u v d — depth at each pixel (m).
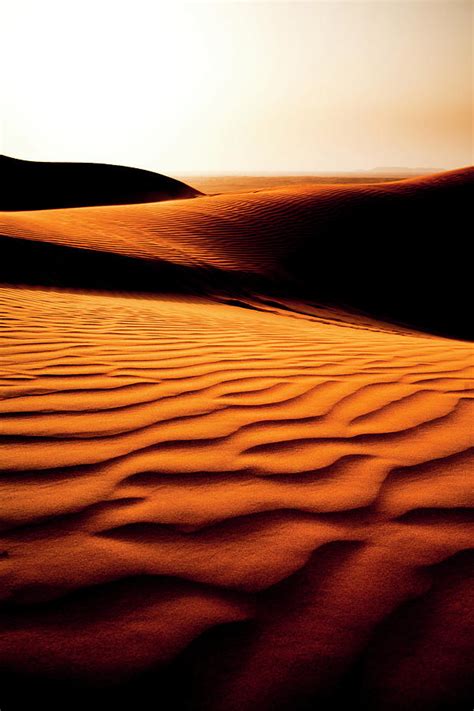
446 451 1.79
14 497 1.42
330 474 1.61
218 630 0.99
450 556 1.22
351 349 3.60
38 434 1.82
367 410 2.19
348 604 1.07
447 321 11.03
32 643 0.95
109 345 3.38
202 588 1.10
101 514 1.36
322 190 19.05
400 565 1.19
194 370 2.76
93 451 1.71
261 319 7.03
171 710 0.84
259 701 0.86
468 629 1.01
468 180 20.16
